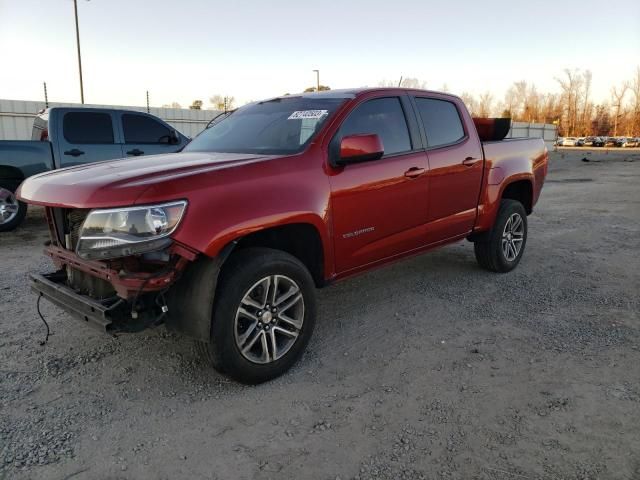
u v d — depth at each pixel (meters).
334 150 3.65
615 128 93.94
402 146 4.22
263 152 3.71
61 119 8.00
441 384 3.21
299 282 3.34
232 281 2.98
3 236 7.75
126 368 3.42
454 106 4.89
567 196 12.98
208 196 2.89
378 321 4.29
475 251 5.57
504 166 5.27
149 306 2.88
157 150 8.96
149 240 2.68
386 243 4.09
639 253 6.60
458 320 4.29
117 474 2.39
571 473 2.38
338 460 2.49
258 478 2.37
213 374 3.36
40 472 2.39
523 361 3.52
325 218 3.50
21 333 3.97
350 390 3.15
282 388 3.19
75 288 3.27
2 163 7.49
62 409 2.92
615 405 2.94
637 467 2.41
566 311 4.48
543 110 100.75
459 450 2.55
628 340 3.85
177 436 2.68
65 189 2.99
